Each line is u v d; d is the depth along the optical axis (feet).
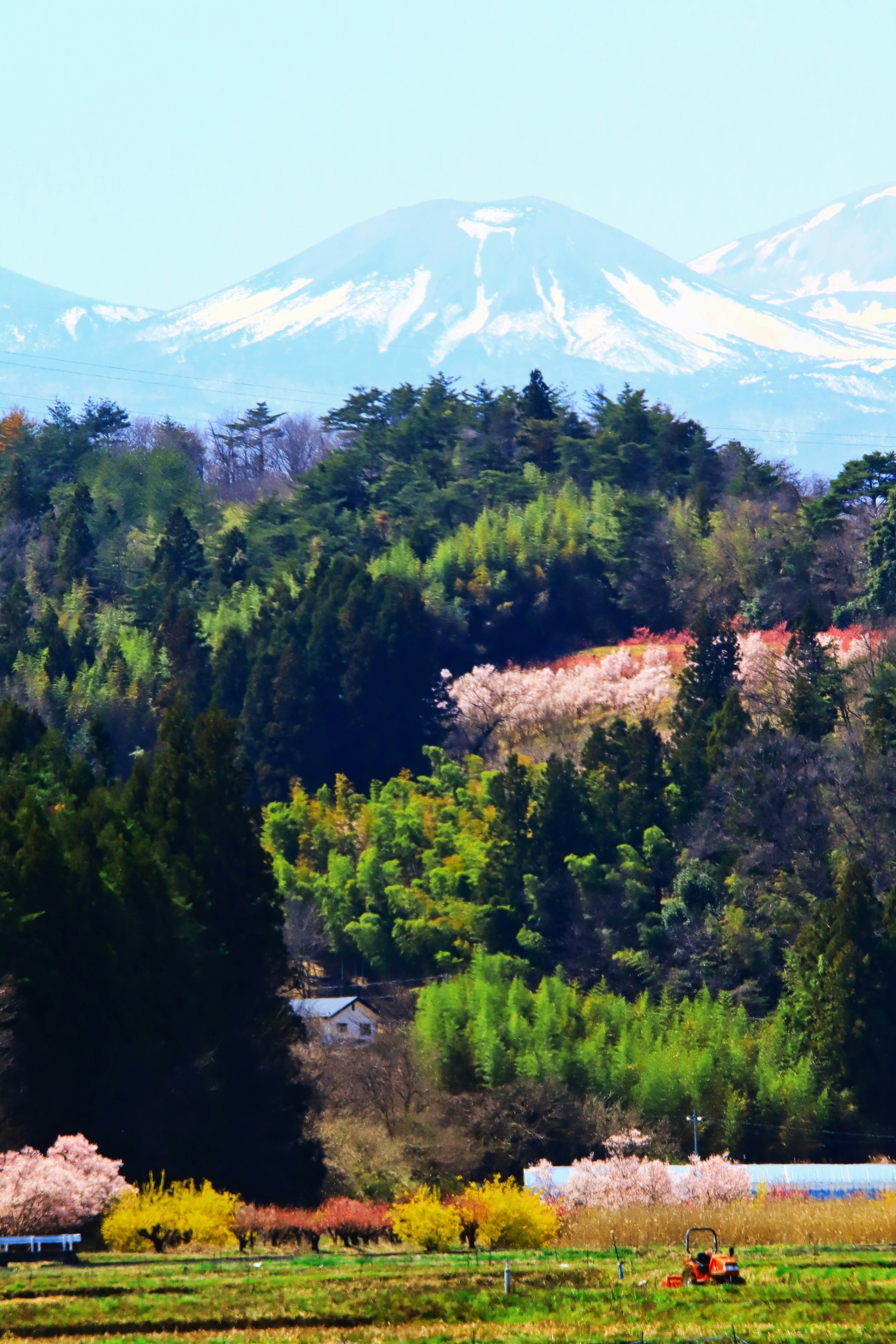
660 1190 573.33
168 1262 401.49
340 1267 384.27
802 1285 338.34
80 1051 594.24
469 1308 311.06
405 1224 453.58
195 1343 275.59
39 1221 422.82
